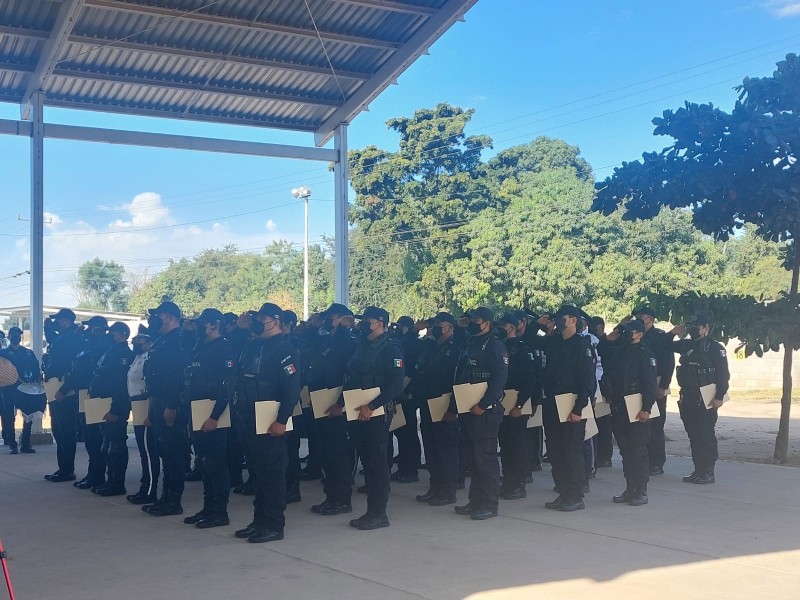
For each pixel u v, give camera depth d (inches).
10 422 513.0
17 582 224.8
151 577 227.9
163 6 505.4
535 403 337.4
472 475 308.8
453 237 1457.9
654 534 273.7
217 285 2193.7
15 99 594.6
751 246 1632.6
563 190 1413.6
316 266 2058.3
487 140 1589.6
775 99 415.2
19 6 486.6
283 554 251.0
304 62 590.2
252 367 269.7
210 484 295.3
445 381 328.2
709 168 418.9
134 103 625.6
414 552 251.9
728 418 703.1
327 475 316.5
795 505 322.3
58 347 403.2
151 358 315.3
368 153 1606.8
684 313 420.5
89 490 375.2
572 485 314.3
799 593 209.5
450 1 515.2
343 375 312.2
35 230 554.3
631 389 324.2
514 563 238.2
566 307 316.5
